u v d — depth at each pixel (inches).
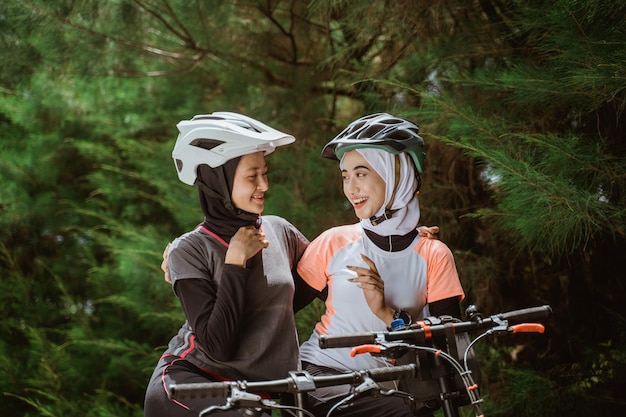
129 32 255.9
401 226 126.7
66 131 327.0
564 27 167.5
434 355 107.4
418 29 211.9
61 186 331.3
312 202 244.7
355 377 98.1
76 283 322.7
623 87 155.6
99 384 286.8
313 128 259.8
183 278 117.0
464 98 197.8
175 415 112.9
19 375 289.6
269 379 119.0
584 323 218.1
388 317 124.0
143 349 275.0
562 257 215.0
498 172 166.9
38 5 241.3
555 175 166.6
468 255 221.8
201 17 250.8
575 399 196.7
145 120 303.3
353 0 211.2
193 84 285.1
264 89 269.6
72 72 267.4
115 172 316.8
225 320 112.7
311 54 267.0
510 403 202.4
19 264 332.8
